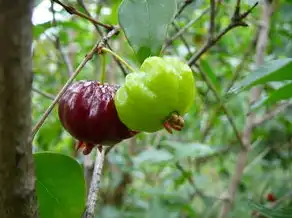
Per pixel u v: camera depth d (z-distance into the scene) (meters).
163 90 0.10
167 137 0.33
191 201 0.28
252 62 0.31
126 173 0.30
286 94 0.14
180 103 0.10
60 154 0.11
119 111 0.10
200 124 0.34
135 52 0.11
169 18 0.11
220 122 0.34
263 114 0.26
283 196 0.27
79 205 0.12
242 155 0.24
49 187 0.12
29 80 0.07
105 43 0.11
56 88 0.32
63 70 0.32
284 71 0.12
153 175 0.36
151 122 0.10
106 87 0.11
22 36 0.06
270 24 0.26
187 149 0.24
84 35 0.30
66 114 0.11
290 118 0.26
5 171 0.08
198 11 0.30
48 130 0.30
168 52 0.27
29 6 0.06
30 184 0.08
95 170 0.13
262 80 0.12
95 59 0.28
